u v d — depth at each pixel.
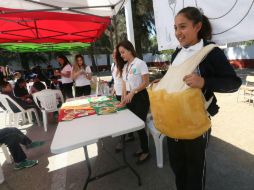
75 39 6.91
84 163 3.40
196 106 1.39
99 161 3.39
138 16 15.32
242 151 3.23
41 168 3.39
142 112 2.90
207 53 1.36
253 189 2.38
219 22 1.88
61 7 3.21
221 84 1.33
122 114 2.57
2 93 5.30
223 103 6.20
